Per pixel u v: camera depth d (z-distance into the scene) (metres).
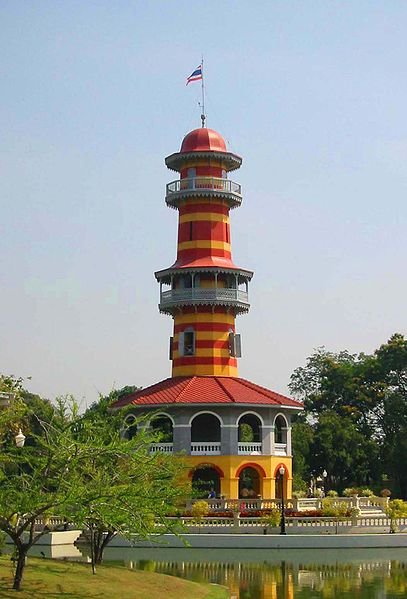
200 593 38.47
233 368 86.12
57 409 37.12
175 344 86.75
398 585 43.97
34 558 39.34
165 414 80.50
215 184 86.88
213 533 63.22
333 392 117.25
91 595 33.44
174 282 87.69
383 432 113.44
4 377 58.50
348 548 60.91
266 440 81.94
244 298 87.12
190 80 90.88
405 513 64.88
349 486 109.56
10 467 38.19
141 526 33.09
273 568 51.12
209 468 83.88
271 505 68.94
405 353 112.56
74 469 33.28
